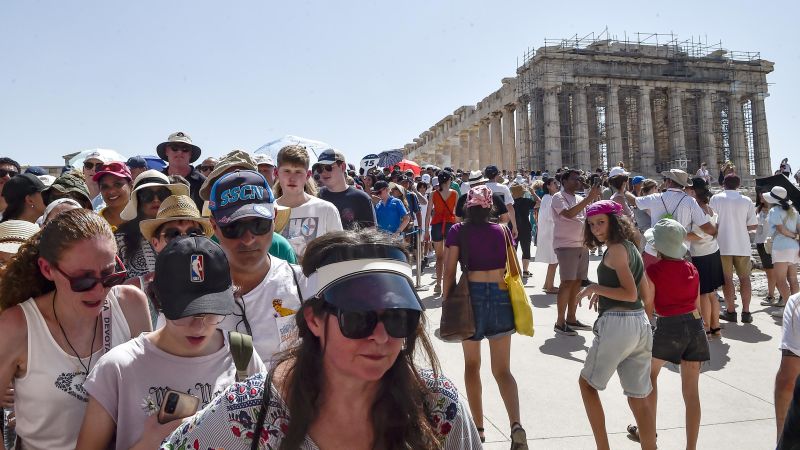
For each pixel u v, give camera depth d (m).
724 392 6.68
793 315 3.71
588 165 50.72
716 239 8.72
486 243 5.39
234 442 1.80
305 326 1.89
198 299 2.51
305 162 5.26
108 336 2.91
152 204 4.50
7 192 5.40
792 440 2.65
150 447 2.23
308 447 1.79
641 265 4.93
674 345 5.13
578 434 5.59
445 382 2.03
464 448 1.99
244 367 2.58
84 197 5.81
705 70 56.00
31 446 2.76
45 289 2.81
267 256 3.61
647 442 4.87
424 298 11.06
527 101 54.03
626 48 53.94
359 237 1.83
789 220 9.86
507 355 5.40
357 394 1.84
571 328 8.89
